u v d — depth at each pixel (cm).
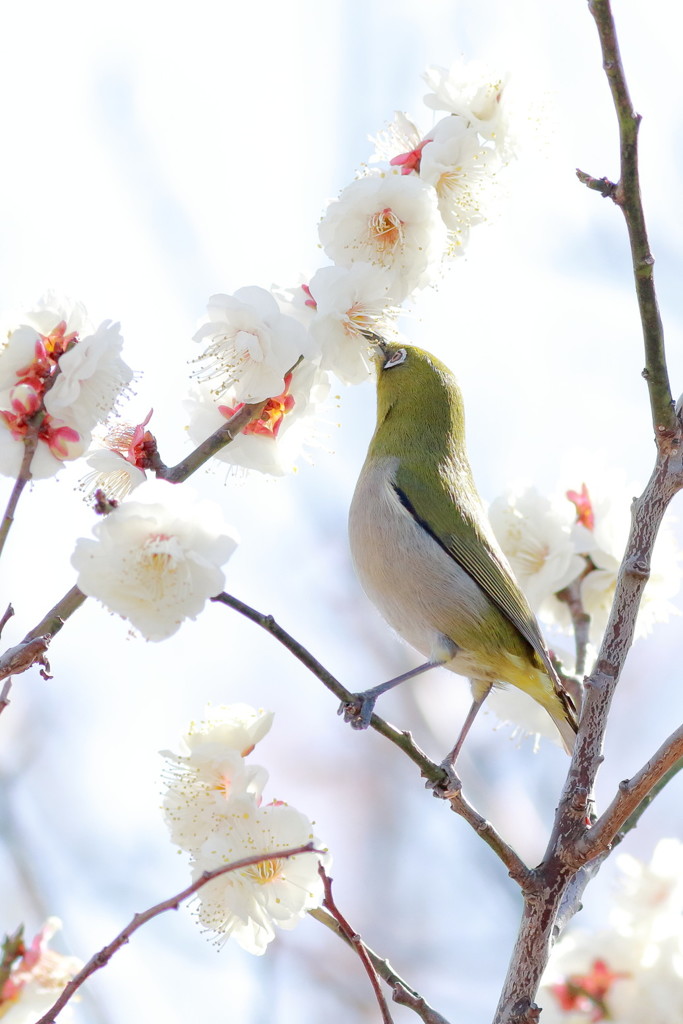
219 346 842
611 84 763
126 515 715
